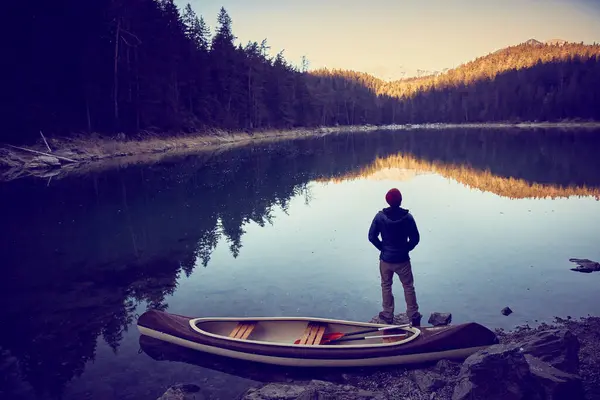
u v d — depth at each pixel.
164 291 8.05
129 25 42.59
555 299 7.04
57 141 32.22
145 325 6.18
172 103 49.00
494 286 7.68
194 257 10.16
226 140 57.47
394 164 32.06
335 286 7.96
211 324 6.22
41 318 7.05
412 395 4.60
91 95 36.62
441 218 13.73
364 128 132.00
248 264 9.48
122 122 40.56
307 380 5.12
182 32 57.38
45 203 17.64
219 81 64.06
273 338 6.04
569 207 14.97
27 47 33.91
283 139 70.12
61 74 36.31
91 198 18.62
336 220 13.95
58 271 9.42
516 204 15.86
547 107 121.56
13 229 13.41
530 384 3.98
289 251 10.43
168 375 5.23
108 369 5.40
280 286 8.05
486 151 41.72
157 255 10.42
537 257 9.34
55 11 36.69
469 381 4.14
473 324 5.24
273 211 15.57
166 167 29.78
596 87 116.19
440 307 6.84
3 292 8.23
